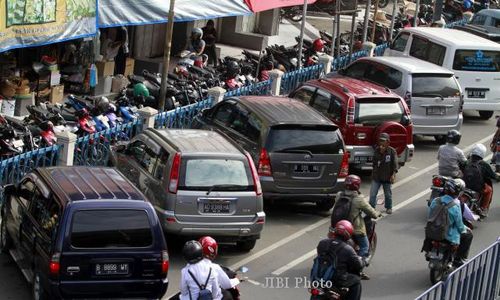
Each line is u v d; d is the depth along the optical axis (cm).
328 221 2581
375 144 2833
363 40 4453
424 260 2355
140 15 3109
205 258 1675
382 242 2461
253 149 2488
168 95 3134
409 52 3859
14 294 1914
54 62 3127
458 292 1812
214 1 3412
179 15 3219
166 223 2106
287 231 2472
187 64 3559
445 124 3272
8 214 2075
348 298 1802
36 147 2502
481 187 2594
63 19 2778
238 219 2150
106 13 2991
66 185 1853
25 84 2984
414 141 3509
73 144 2495
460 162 2636
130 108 2973
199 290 1639
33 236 1855
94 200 1770
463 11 5988
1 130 2409
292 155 2464
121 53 3528
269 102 2659
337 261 1770
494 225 2684
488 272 1980
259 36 4584
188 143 2219
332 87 2941
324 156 2491
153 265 1784
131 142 2406
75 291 1738
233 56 4344
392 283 2189
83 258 1733
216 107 2758
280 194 2477
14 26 2581
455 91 3278
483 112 3912
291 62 4028
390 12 5953
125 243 1764
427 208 2775
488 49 3650
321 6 5466
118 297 1775
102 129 2747
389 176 2606
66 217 1733
